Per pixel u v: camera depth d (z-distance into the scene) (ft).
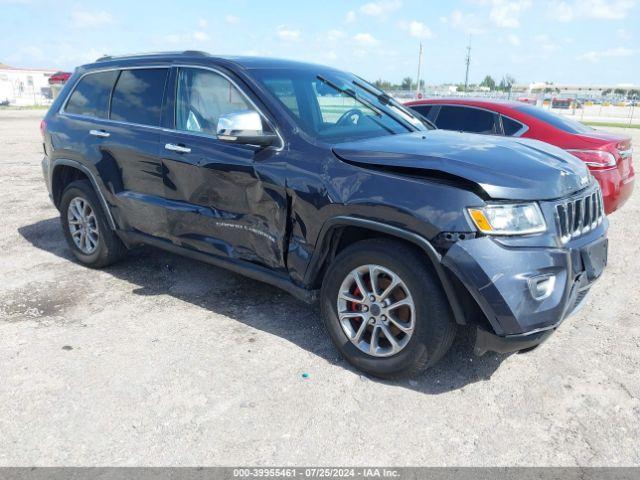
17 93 183.83
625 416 9.87
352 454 8.88
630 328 13.30
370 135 12.61
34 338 12.67
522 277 9.35
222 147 12.73
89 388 10.65
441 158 10.18
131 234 15.64
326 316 11.49
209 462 8.69
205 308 14.34
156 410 9.98
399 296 10.56
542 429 9.52
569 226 10.37
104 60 16.71
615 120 108.88
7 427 9.50
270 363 11.59
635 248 19.79
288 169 11.54
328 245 11.33
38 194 28.50
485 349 9.97
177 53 14.67
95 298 14.99
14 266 17.61
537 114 21.95
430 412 9.98
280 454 8.87
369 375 11.14
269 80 12.97
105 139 15.43
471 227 9.36
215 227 13.23
